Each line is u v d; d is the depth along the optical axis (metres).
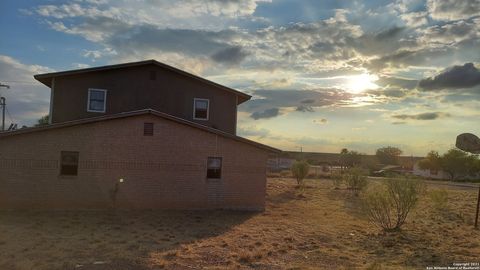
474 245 11.94
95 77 23.12
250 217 17.47
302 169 35.28
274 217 17.70
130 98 23.50
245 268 9.07
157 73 24.09
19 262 8.88
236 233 13.53
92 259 9.35
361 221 16.89
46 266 8.64
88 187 17.75
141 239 11.93
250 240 12.32
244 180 19.83
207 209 19.17
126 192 18.17
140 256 9.78
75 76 22.88
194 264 9.28
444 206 22.00
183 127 19.05
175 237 12.47
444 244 12.13
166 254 10.09
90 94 22.98
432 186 45.41
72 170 17.70
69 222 14.60
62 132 17.58
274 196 26.92
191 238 12.41
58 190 17.42
